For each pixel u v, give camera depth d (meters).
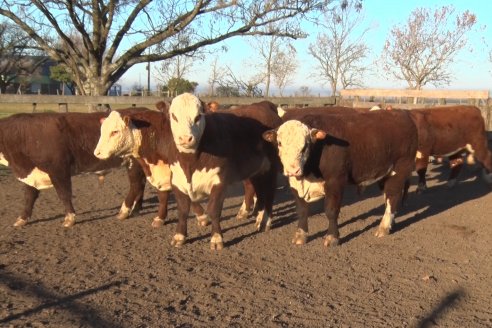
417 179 12.52
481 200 9.80
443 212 8.75
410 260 6.17
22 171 7.32
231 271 5.66
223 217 8.21
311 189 6.53
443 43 27.20
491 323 4.46
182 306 4.68
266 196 7.38
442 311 4.70
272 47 29.70
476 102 16.22
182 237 6.56
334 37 32.66
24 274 5.41
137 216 8.22
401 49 27.80
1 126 7.16
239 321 4.39
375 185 11.19
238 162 6.65
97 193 10.09
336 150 6.39
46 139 7.21
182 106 5.70
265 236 7.13
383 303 4.86
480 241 7.02
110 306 4.62
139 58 16.81
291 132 5.84
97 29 16.30
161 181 7.28
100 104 14.11
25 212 7.52
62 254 6.16
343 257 6.24
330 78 33.16
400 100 19.64
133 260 5.98
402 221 8.08
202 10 15.91
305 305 4.77
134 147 7.06
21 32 33.25
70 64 17.19
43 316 4.36
